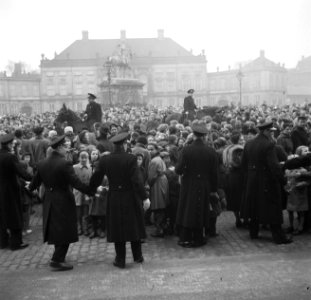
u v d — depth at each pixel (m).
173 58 94.56
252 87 93.25
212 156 8.73
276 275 6.13
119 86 44.56
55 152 7.73
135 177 7.28
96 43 97.75
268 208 8.58
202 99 95.81
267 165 8.53
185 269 6.64
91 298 5.57
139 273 6.54
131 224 7.29
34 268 7.71
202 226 8.68
